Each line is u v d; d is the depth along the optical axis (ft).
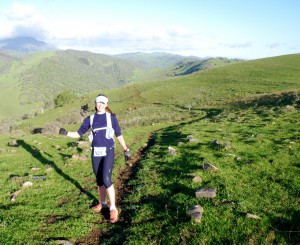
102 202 35.04
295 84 254.68
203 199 34.42
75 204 37.86
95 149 30.96
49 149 76.23
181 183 41.06
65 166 57.72
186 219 29.84
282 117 99.40
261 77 325.01
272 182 39.11
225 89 294.66
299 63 373.61
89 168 56.03
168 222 29.86
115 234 29.76
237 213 30.14
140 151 75.25
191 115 191.42
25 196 40.52
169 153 59.62
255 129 80.94
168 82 440.45
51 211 35.65
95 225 31.99
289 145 58.13
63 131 29.91
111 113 31.40
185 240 25.99
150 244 26.22
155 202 36.04
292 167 44.60
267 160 48.96
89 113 366.84
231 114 134.00
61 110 434.71
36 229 30.45
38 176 49.70
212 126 99.60
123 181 48.91
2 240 27.37
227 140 68.28
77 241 29.01
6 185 45.24
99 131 30.60
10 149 75.36
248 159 50.44
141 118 215.72
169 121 179.63
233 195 34.99
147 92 385.50
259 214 29.71
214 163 49.24
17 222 31.45
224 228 27.45
